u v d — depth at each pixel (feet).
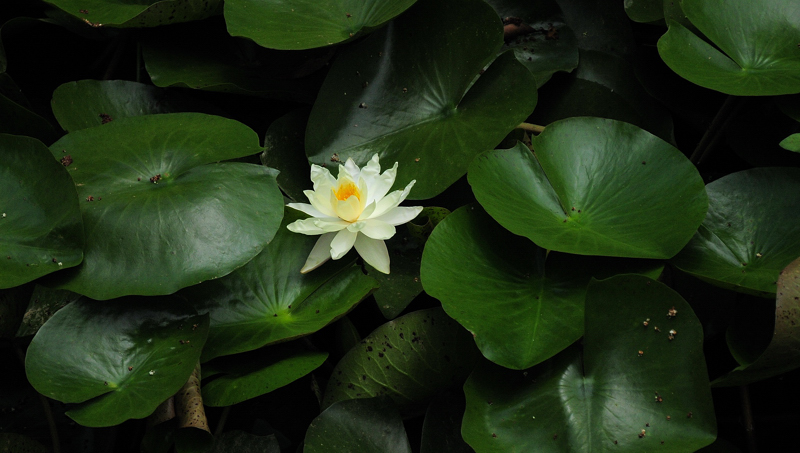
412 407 8.02
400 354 7.93
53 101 8.25
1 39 8.35
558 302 7.82
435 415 7.89
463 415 7.83
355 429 7.82
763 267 7.87
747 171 8.01
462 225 7.93
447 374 7.93
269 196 7.95
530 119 8.48
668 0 8.33
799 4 8.20
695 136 8.55
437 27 8.29
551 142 8.05
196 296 7.93
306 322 7.88
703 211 7.83
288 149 8.32
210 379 7.92
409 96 8.29
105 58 8.64
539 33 8.54
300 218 8.06
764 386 8.10
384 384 7.95
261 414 8.10
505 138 8.26
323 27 8.29
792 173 7.98
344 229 7.91
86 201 7.89
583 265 7.88
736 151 8.30
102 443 8.02
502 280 7.86
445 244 7.88
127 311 7.85
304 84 8.44
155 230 7.84
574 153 8.04
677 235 7.80
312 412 8.11
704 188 7.88
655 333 7.68
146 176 7.98
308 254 8.02
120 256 7.81
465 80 8.24
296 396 8.13
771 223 7.93
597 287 7.72
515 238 7.95
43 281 7.78
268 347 7.98
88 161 8.00
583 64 8.50
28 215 7.83
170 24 8.40
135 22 8.29
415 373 7.93
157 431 7.80
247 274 7.98
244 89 8.27
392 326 7.95
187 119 8.16
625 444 7.62
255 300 7.95
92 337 7.80
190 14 8.34
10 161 7.88
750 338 7.82
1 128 8.21
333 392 7.96
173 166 8.00
